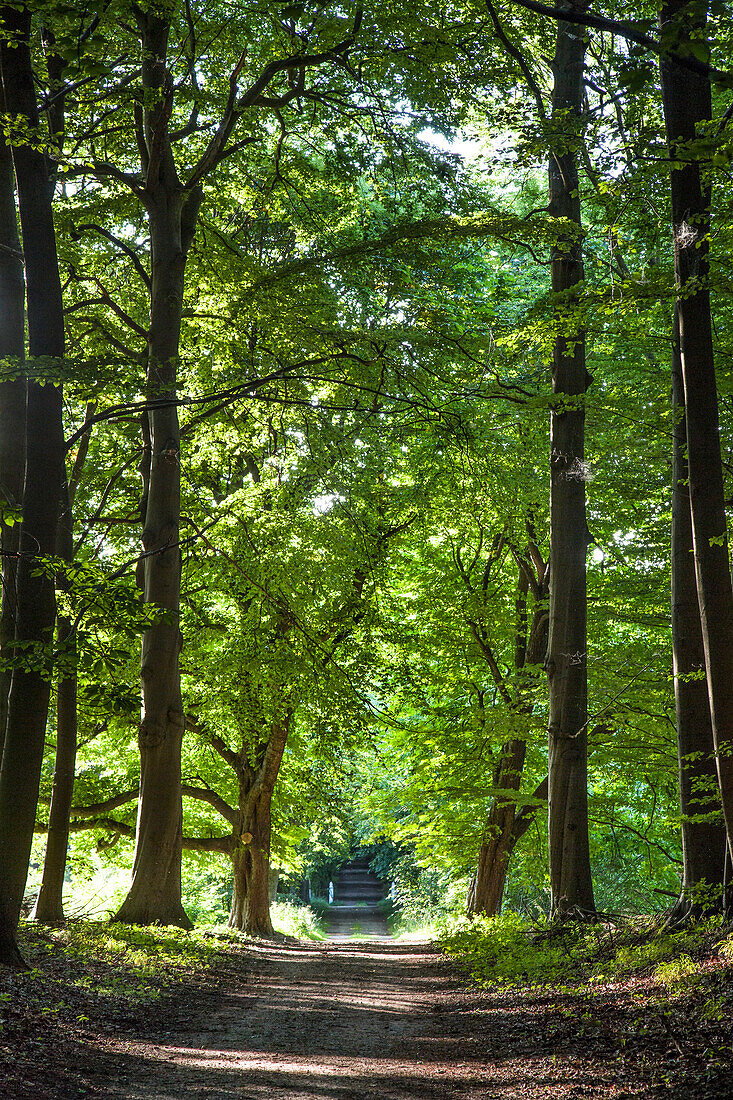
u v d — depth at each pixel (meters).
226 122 16.88
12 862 9.83
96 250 19.48
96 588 10.09
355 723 21.19
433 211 17.17
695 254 8.72
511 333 14.08
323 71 17.25
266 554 18.20
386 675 22.55
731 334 12.73
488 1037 8.92
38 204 10.70
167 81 16.09
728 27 8.49
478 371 16.89
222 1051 8.06
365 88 17.09
